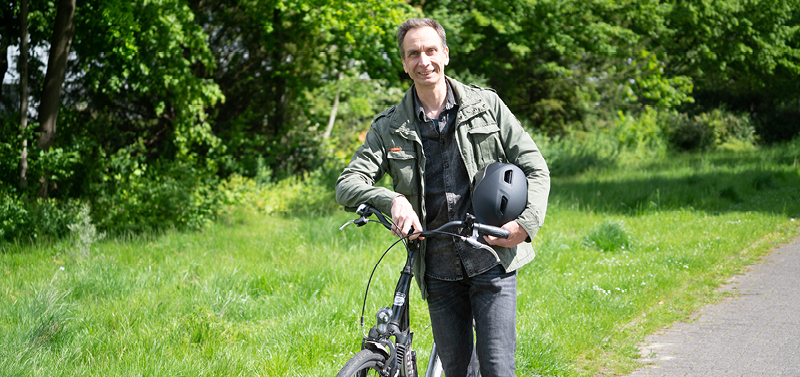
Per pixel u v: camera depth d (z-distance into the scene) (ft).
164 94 39.24
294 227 31.32
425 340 14.26
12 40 39.27
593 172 58.18
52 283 18.81
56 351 13.17
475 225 6.77
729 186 40.91
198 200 33.81
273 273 20.76
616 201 38.96
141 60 36.76
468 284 8.08
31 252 26.05
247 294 18.30
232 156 45.93
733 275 21.95
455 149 7.82
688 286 20.20
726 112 86.94
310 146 50.21
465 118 7.70
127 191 33.68
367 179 7.85
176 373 12.03
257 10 44.39
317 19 43.11
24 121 32.71
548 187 7.61
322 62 49.24
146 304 17.21
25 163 31.94
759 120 91.15
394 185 8.04
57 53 33.76
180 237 29.89
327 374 12.23
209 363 12.51
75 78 44.04
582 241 26.45
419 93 7.84
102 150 37.55
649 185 44.86
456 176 7.86
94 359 12.84
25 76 32.73
